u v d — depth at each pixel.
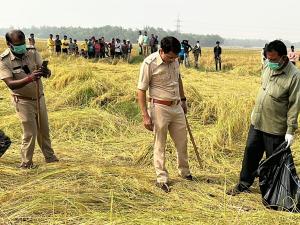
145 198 4.90
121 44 26.83
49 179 5.26
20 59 5.71
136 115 9.38
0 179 5.38
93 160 6.55
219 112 8.99
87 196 4.71
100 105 9.92
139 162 6.54
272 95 4.90
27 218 4.30
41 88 6.03
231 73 20.28
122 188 4.98
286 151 4.83
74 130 8.05
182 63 25.03
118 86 10.73
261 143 5.16
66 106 10.04
